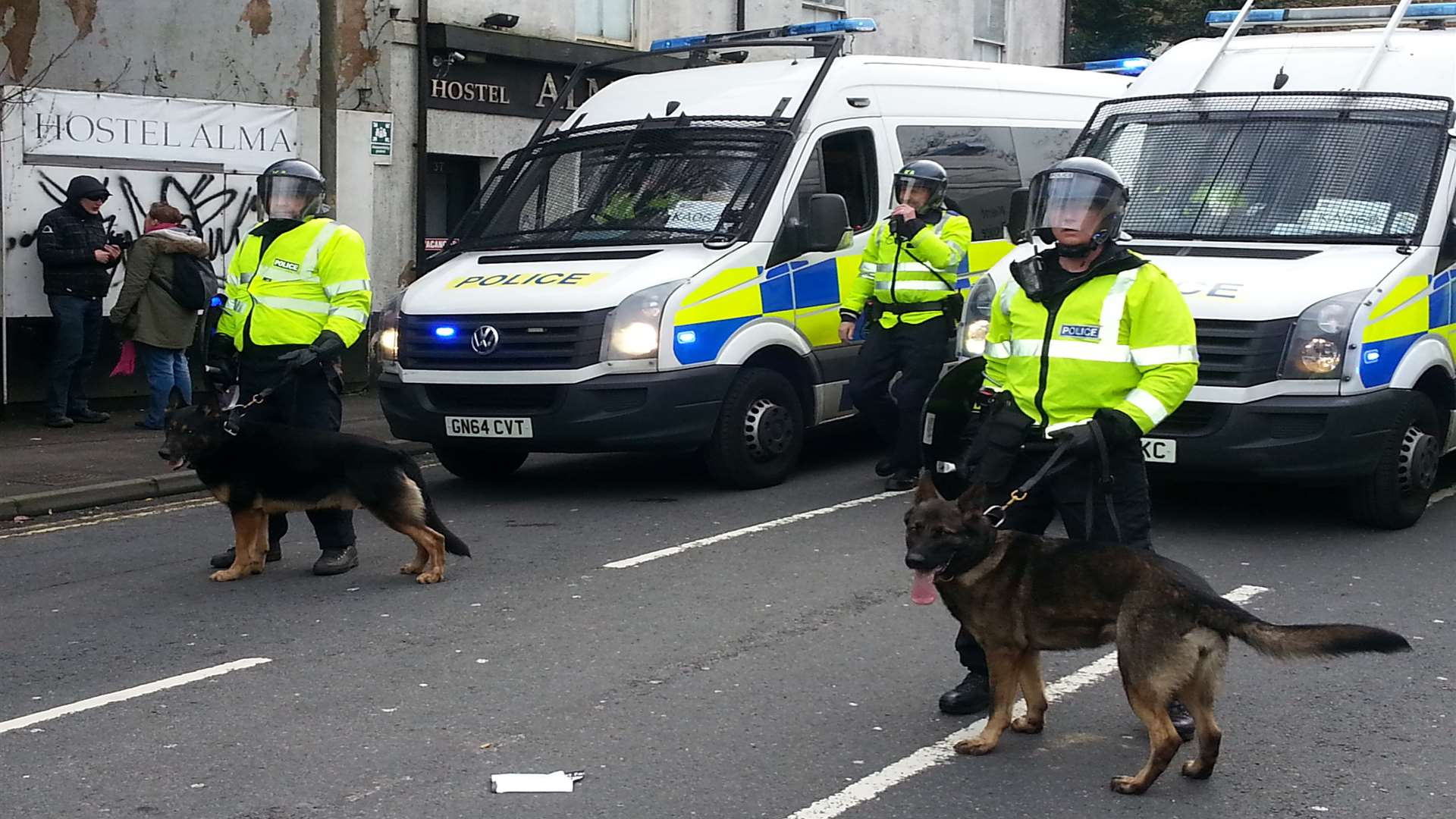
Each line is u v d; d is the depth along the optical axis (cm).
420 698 580
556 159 1084
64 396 1245
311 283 775
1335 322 797
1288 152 912
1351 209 877
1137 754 521
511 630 671
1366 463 812
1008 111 1201
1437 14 1027
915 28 2233
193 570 801
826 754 521
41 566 811
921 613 694
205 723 553
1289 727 547
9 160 1256
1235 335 802
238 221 1412
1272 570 772
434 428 968
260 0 1505
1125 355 514
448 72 1634
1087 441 503
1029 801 480
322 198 802
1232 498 947
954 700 558
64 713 565
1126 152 958
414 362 972
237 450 750
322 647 649
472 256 1043
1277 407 795
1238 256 859
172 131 1358
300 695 584
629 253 980
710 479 1040
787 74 1085
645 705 571
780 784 493
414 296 991
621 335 921
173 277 1222
